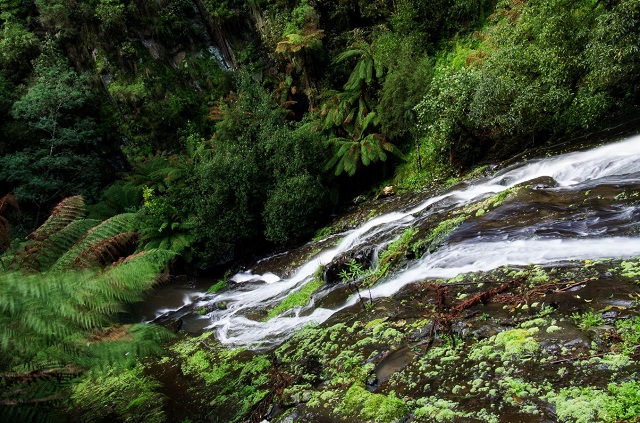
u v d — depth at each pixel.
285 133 10.63
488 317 3.24
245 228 10.54
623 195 4.57
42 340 2.86
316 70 14.20
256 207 10.80
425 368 2.94
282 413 3.24
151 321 8.77
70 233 4.10
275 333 5.69
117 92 15.37
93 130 14.93
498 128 8.09
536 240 4.30
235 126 12.80
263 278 9.29
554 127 7.79
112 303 3.31
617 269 3.25
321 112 11.98
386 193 10.34
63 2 15.30
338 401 2.93
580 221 4.36
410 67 10.22
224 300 8.45
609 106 7.21
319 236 9.84
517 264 4.01
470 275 4.16
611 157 5.85
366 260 6.57
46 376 3.10
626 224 3.95
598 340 2.52
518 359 2.61
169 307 9.50
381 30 12.66
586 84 7.18
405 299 4.31
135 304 9.29
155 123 15.67
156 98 15.85
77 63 15.78
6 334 2.63
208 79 16.72
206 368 5.19
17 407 3.06
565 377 2.33
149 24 16.31
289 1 15.09
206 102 16.58
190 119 16.23
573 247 3.90
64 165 13.89
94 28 15.69
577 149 6.72
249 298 8.14
